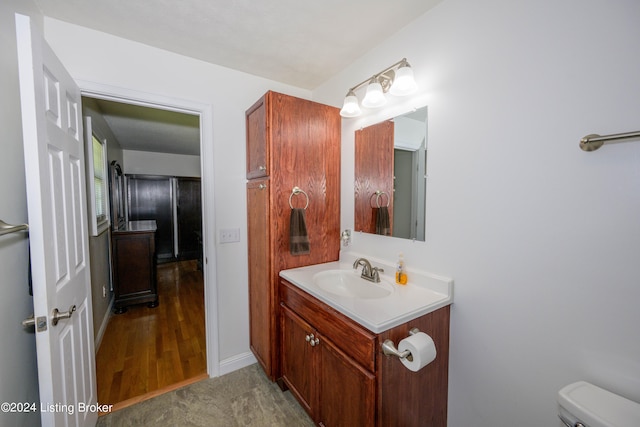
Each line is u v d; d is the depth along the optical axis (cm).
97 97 163
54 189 110
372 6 136
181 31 156
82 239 146
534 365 106
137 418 160
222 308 201
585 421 79
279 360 181
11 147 103
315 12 140
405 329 113
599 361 90
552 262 100
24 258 110
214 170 195
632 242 83
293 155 176
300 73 205
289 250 178
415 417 120
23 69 92
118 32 157
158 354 228
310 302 145
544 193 101
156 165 551
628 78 83
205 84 189
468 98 124
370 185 177
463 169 126
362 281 161
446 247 135
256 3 133
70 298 123
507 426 115
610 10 86
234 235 204
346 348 120
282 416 161
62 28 148
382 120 167
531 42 103
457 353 131
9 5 106
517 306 110
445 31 132
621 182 85
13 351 100
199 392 182
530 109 104
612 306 88
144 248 316
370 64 176
